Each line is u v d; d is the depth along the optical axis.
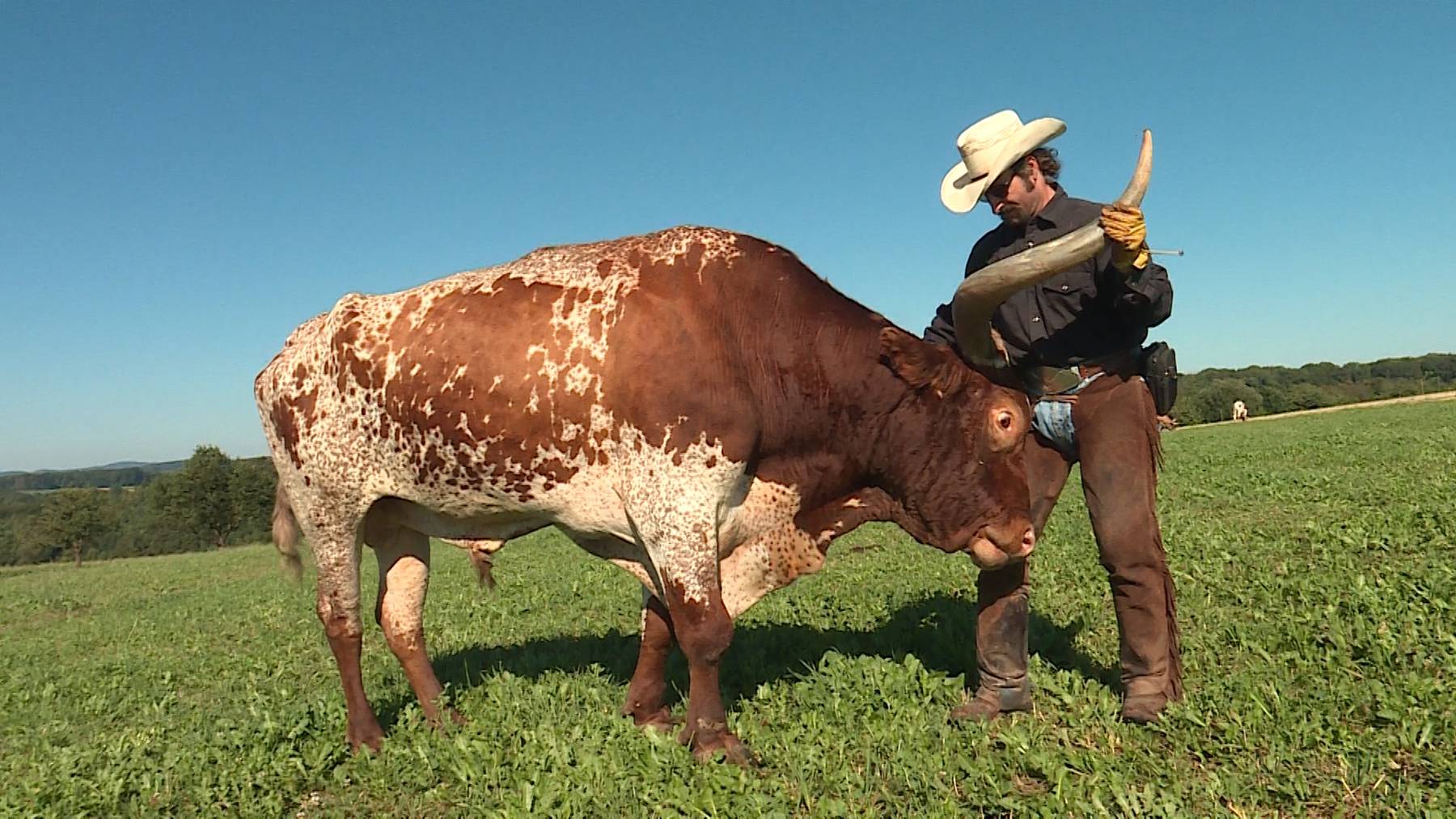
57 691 8.35
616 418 4.79
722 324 4.85
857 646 6.23
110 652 10.86
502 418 4.97
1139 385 4.49
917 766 4.08
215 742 5.10
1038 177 4.58
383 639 9.39
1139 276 4.07
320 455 5.48
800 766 4.24
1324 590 6.39
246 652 9.50
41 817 4.31
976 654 5.68
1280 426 40.25
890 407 4.89
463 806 4.29
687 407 4.68
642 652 5.34
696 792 4.04
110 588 21.72
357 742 5.23
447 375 5.06
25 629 15.16
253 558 29.78
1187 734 4.20
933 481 4.92
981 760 4.09
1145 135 3.75
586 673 6.26
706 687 4.70
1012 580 4.89
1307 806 3.54
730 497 4.88
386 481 5.41
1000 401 4.81
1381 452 18.45
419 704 5.78
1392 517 9.18
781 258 5.06
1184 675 5.00
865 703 4.96
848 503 5.24
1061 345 4.59
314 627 10.78
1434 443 19.34
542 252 5.43
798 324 4.90
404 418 5.20
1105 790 3.72
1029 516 4.88
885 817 3.82
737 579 5.27
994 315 4.84
